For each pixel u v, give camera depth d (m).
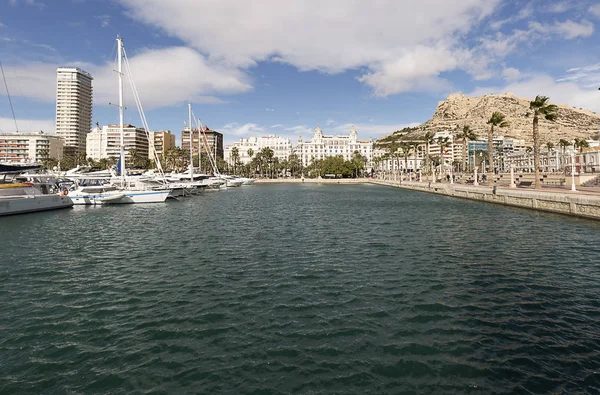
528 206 42.81
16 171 42.47
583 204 33.56
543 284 14.64
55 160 140.50
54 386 7.95
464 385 7.86
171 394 7.62
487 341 9.80
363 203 56.34
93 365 8.77
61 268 17.47
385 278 15.56
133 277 15.91
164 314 11.78
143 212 42.94
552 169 90.56
